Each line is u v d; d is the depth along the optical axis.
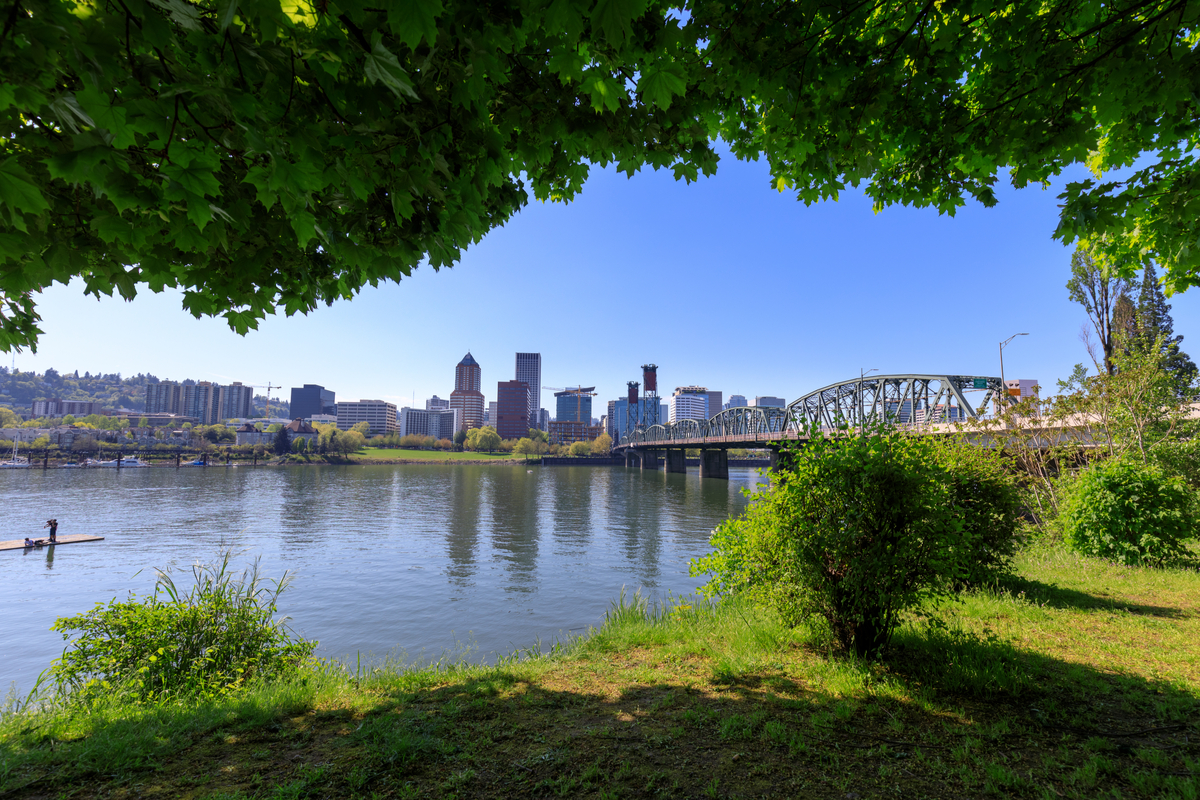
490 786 3.68
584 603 20.72
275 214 4.29
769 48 4.11
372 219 4.21
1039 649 6.55
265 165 3.02
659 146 5.36
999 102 4.59
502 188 5.83
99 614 6.71
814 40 4.13
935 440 9.98
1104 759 3.90
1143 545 11.84
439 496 72.56
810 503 6.09
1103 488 12.70
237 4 2.08
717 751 4.19
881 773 3.81
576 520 47.91
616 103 3.60
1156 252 5.84
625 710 5.08
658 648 7.39
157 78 2.45
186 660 6.56
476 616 19.00
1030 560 12.94
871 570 5.65
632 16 2.41
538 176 5.78
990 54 4.27
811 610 6.23
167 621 6.78
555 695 5.53
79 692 5.94
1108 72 3.91
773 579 6.60
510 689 5.75
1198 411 19.17
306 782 3.65
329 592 22.75
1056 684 5.45
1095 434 18.27
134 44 2.33
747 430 85.19
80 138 2.39
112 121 2.35
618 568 27.47
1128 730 4.47
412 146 3.40
